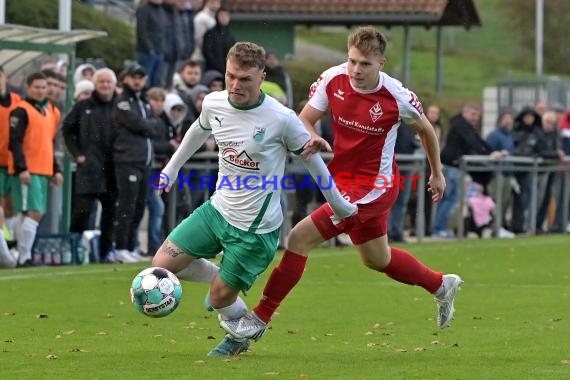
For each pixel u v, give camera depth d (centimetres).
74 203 3466
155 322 2300
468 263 3641
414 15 6569
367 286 2988
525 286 3031
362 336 2139
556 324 2303
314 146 1792
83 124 3397
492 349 1975
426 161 4625
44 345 1984
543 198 5056
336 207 1847
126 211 3441
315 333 2177
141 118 3397
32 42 3481
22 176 3253
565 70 12294
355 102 1944
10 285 2869
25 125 3266
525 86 7606
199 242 1842
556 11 12400
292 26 6844
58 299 2628
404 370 1745
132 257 3522
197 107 3741
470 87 10869
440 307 2075
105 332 2152
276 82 4328
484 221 4775
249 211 1811
